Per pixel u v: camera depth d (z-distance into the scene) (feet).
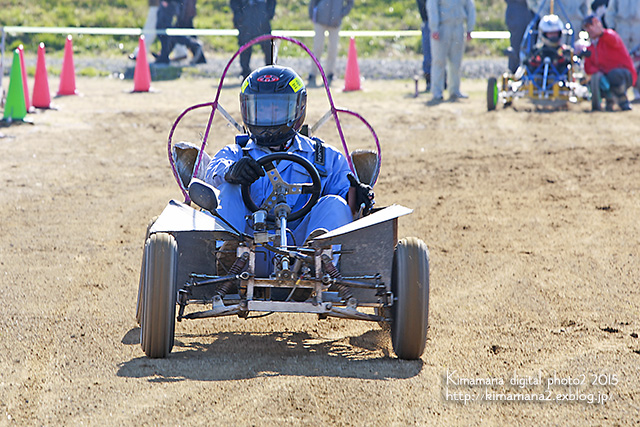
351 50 217.56
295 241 60.29
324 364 55.01
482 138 153.28
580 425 46.06
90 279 76.95
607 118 170.71
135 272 79.61
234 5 220.43
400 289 54.29
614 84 179.42
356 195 62.49
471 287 75.31
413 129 161.89
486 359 56.85
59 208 104.88
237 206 59.62
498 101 193.36
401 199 111.14
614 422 46.50
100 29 272.31
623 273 79.05
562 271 80.02
